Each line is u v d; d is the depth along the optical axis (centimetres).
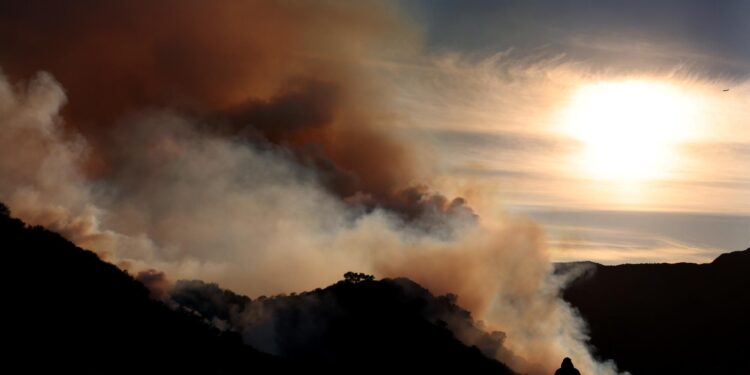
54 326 8694
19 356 8069
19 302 8825
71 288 9412
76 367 8231
